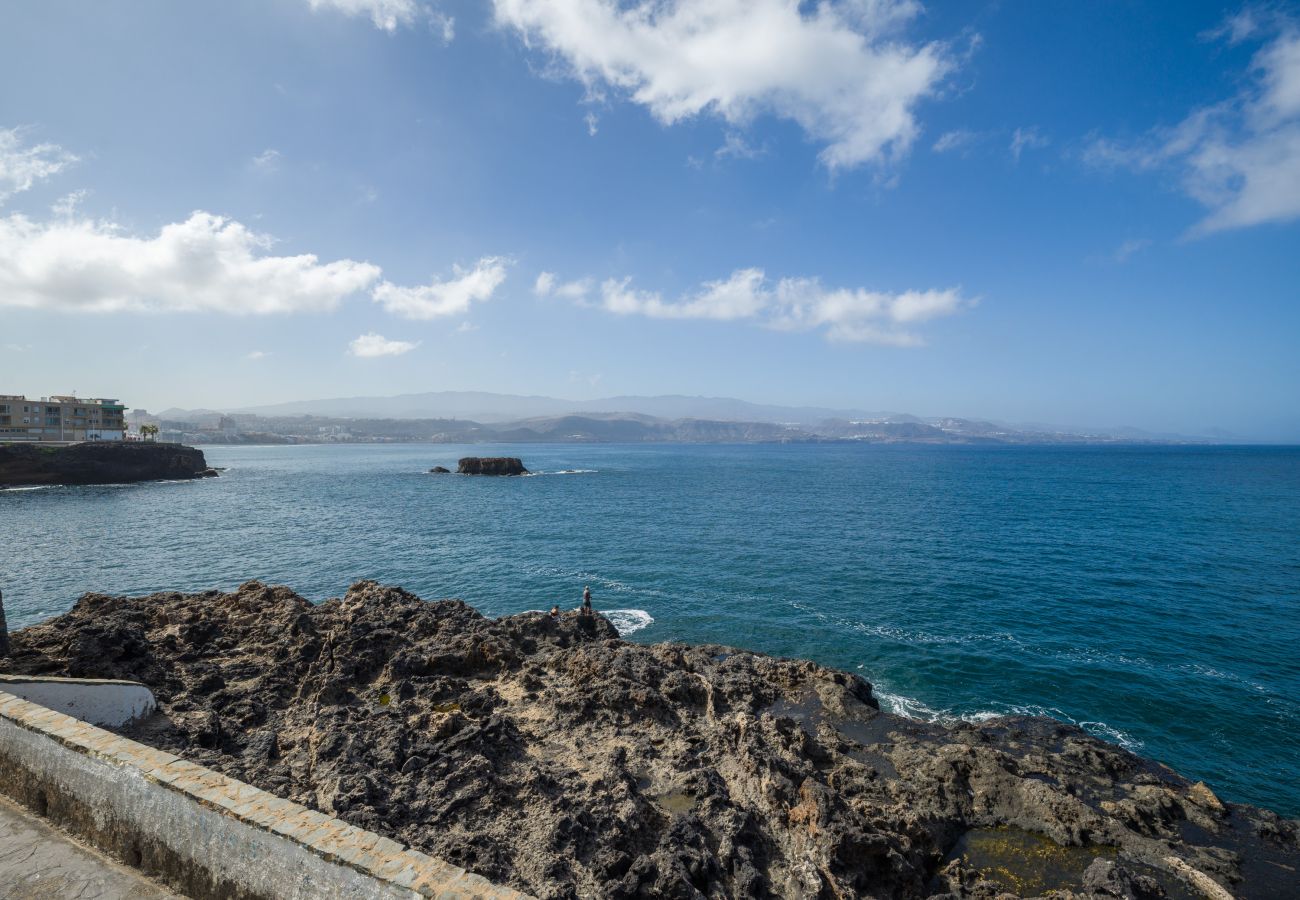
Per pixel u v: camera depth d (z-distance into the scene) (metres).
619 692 17.53
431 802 12.05
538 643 23.05
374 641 19.80
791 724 16.98
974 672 26.06
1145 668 26.36
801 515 72.31
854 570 43.91
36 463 103.31
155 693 15.87
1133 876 12.30
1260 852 13.80
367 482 123.06
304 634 20.59
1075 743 17.94
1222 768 19.30
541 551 51.25
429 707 16.84
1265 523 63.69
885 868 11.94
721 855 11.70
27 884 6.89
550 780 13.24
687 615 33.88
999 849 13.58
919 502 85.06
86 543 54.31
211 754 12.90
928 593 37.81
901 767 16.14
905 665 26.80
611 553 50.34
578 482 124.31
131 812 7.29
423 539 57.06
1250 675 25.73
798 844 12.09
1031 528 61.41
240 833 6.41
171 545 53.84
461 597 37.81
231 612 22.95
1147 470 154.00
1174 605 35.16
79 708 13.15
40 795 8.22
